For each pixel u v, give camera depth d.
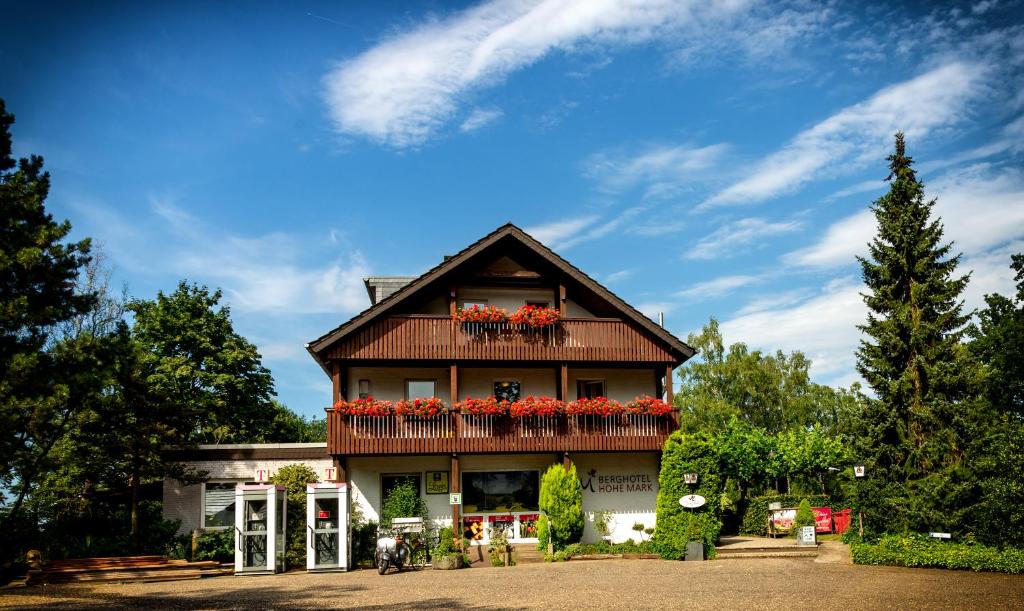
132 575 20.22
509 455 27.03
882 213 29.80
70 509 24.83
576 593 15.82
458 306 27.92
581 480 27.19
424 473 26.39
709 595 15.30
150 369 34.19
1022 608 13.66
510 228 26.75
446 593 16.16
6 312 17.70
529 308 26.59
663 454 24.16
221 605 14.65
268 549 21.36
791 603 14.21
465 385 27.58
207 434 34.62
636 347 27.23
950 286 28.23
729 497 30.06
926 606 13.87
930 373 27.02
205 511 25.88
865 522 24.73
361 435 24.91
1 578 20.73
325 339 24.98
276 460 26.47
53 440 20.55
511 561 22.92
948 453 26.02
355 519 25.36
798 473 31.48
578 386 28.47
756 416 47.25
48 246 19.53
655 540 23.38
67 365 19.00
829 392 49.69
